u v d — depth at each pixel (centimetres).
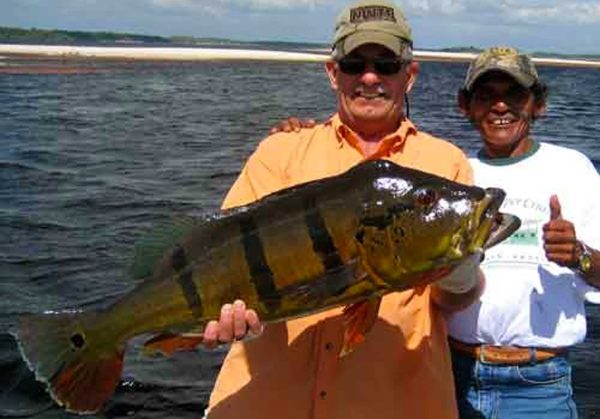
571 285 200
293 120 193
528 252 200
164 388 323
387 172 147
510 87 204
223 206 183
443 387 172
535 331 199
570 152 209
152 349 153
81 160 880
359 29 172
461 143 1052
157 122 1278
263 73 3184
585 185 204
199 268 148
